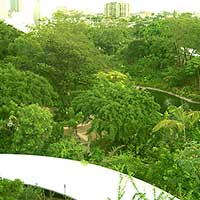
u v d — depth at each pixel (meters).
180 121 26.25
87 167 20.91
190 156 19.42
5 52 41.50
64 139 26.06
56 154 24.14
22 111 25.14
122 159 23.08
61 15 49.16
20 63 36.03
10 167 20.81
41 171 20.45
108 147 28.92
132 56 68.50
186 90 55.28
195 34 58.84
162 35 66.81
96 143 29.19
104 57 40.28
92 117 30.38
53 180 19.67
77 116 28.33
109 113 27.53
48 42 35.94
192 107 50.84
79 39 38.94
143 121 27.92
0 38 41.88
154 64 64.38
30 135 24.55
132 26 90.44
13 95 28.41
